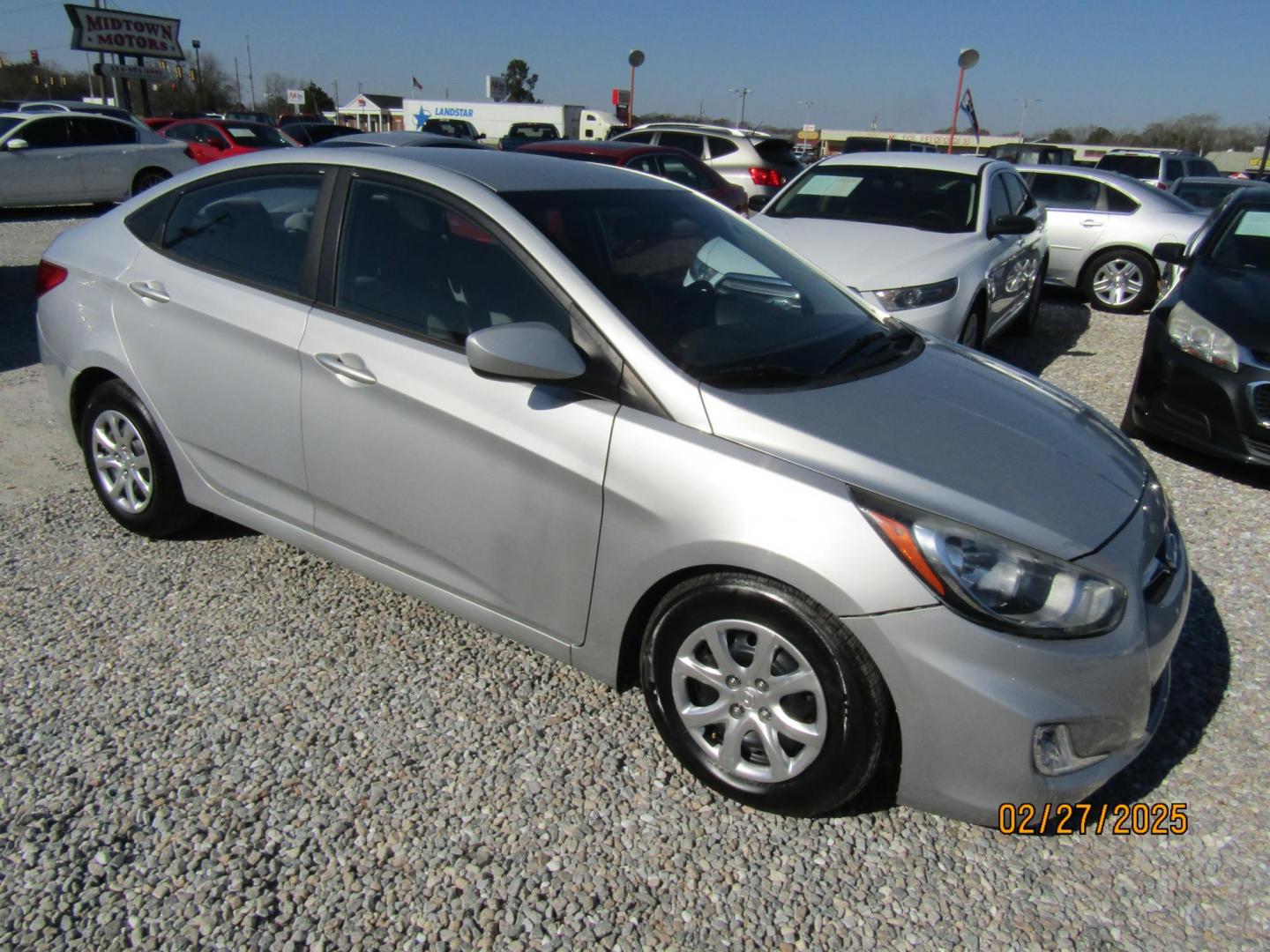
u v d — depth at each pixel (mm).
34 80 61781
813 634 2324
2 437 4984
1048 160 19969
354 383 2969
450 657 3197
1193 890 2365
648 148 10836
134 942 2082
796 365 2799
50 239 12406
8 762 2611
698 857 2404
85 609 3385
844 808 2586
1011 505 2379
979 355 3490
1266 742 2934
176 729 2779
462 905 2223
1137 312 10398
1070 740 2293
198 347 3359
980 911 2279
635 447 2508
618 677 2732
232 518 3492
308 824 2441
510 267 2809
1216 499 4840
